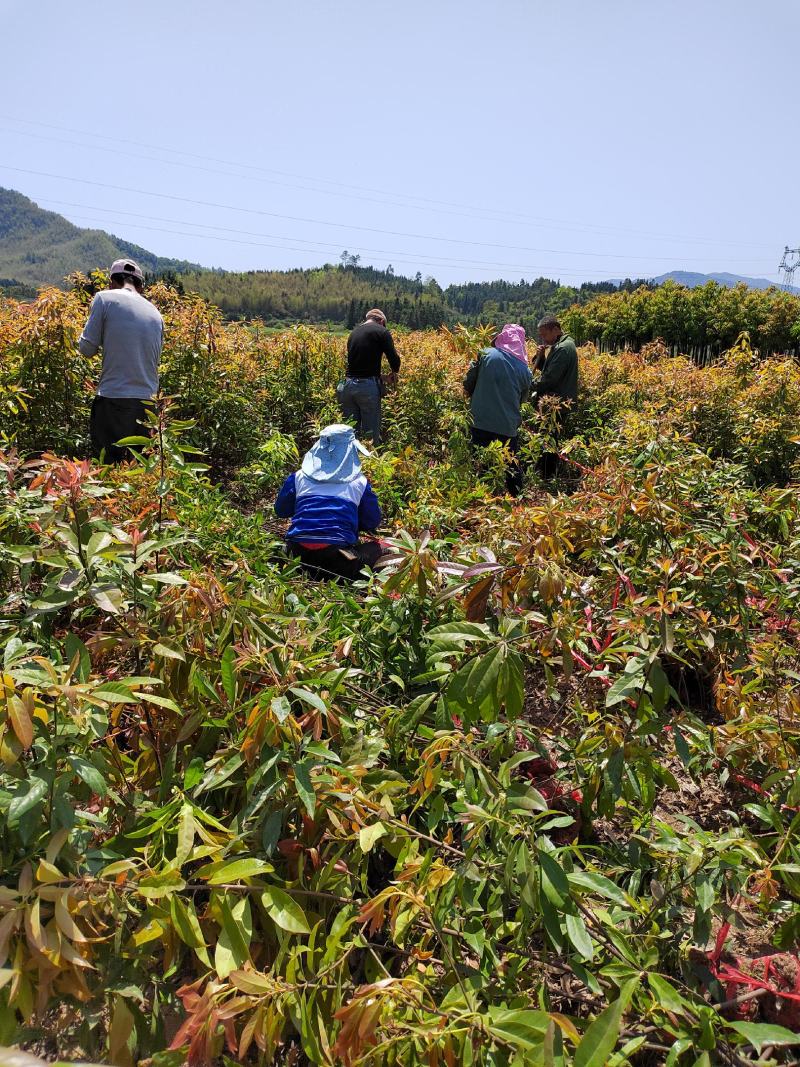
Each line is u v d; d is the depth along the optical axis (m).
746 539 3.21
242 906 1.48
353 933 1.77
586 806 2.09
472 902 1.61
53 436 5.77
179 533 2.75
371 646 2.56
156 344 5.55
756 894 1.97
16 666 1.54
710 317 38.25
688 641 2.31
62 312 5.93
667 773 2.04
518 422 6.64
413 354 9.94
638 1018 1.59
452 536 3.09
